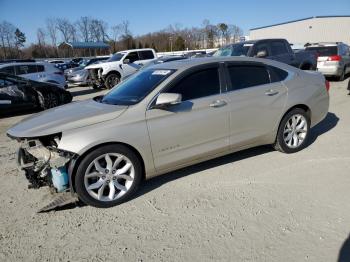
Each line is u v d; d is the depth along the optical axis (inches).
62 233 127.7
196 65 165.0
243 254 108.4
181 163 160.6
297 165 178.4
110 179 144.3
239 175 169.8
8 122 370.6
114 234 125.2
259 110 177.9
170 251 112.9
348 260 102.4
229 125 169.2
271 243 113.0
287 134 193.8
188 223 129.0
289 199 142.0
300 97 192.5
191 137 159.0
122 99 160.6
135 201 149.5
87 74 682.8
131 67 645.9
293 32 1863.9
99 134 138.0
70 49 2691.9
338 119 274.8
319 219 125.3
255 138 181.2
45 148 143.0
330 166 174.2
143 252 113.5
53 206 140.9
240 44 437.4
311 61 476.7
